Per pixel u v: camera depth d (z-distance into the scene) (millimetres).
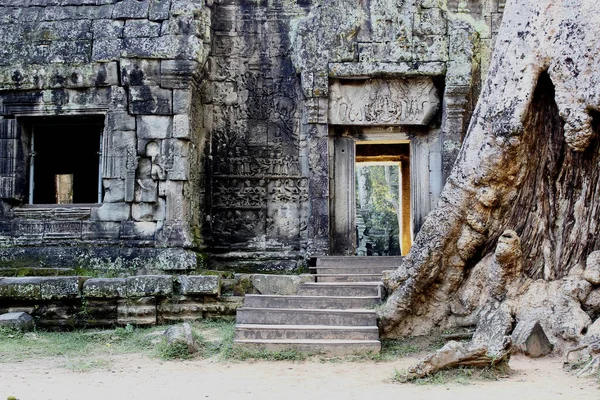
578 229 9758
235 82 15172
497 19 14859
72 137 15969
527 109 9594
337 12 14516
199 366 8922
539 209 10008
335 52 14438
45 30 13898
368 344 9477
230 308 12266
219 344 10109
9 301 12008
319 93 14422
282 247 14812
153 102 13602
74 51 13758
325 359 9266
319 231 14375
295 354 9336
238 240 14844
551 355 8828
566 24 9266
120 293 12016
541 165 9961
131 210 13602
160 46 13555
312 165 14492
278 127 15086
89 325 12000
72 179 19094
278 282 12438
